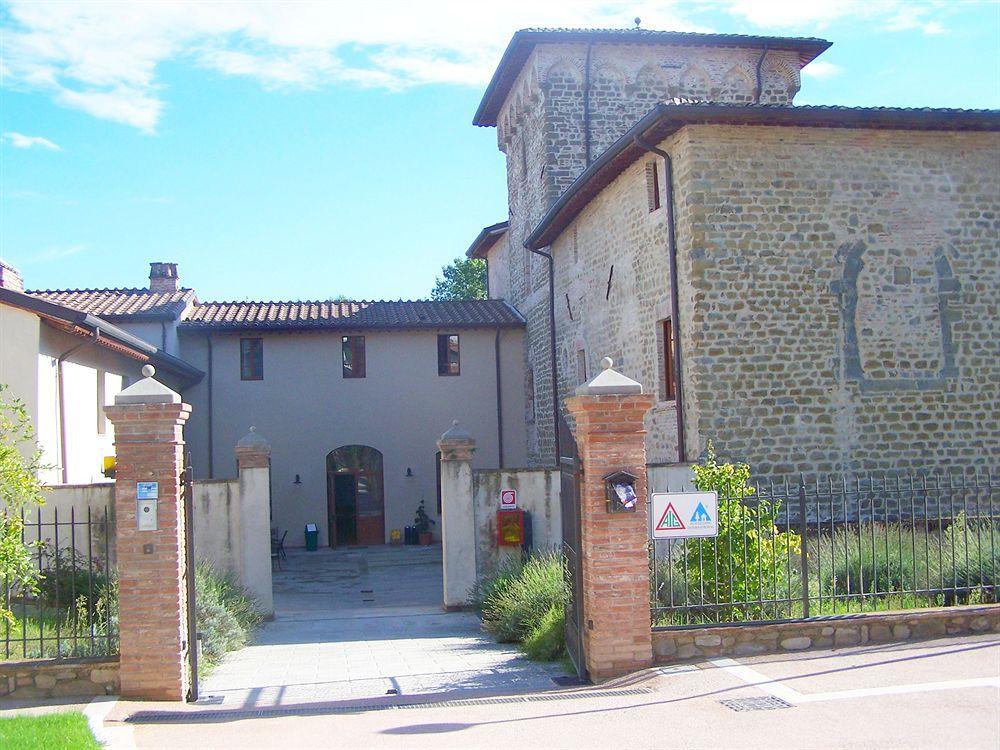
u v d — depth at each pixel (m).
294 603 18.83
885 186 15.88
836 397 15.43
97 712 8.29
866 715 7.20
